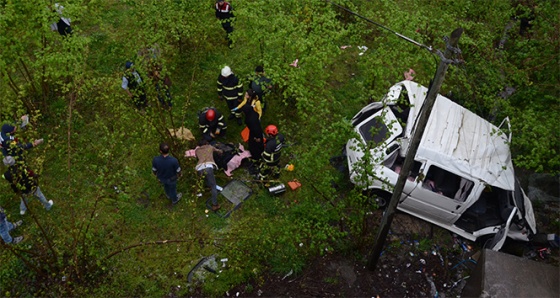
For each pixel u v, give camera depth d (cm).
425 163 773
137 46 884
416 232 830
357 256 777
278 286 732
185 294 714
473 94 929
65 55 796
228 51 1103
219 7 1029
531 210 827
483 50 914
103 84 924
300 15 935
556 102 872
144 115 871
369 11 966
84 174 855
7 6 750
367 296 735
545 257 809
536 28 972
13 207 803
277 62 851
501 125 849
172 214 811
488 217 825
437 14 1088
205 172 779
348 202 838
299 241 717
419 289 752
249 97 834
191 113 977
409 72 1023
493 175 777
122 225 789
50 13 794
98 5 1126
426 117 550
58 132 912
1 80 841
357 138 705
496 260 618
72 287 702
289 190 863
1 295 688
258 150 862
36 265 714
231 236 776
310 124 900
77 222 777
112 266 734
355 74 1086
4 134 748
